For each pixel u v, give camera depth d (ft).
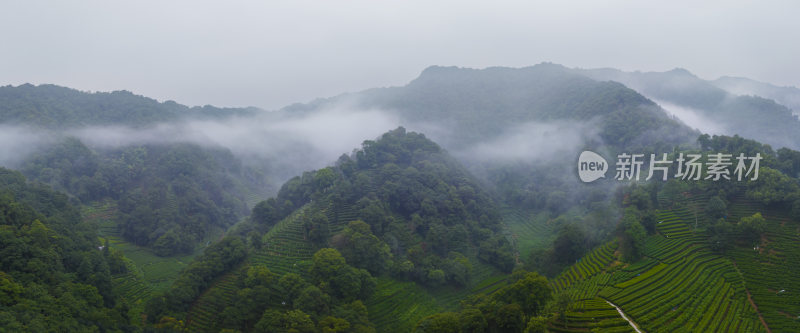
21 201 357.20
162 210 555.28
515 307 251.39
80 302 261.03
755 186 386.73
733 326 255.29
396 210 496.64
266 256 383.45
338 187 481.05
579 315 266.36
